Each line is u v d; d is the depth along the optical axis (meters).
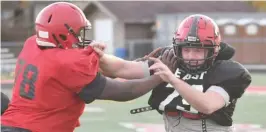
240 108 42.91
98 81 12.97
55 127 13.11
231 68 13.27
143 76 14.31
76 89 12.88
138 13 108.50
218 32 13.28
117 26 107.44
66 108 13.13
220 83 13.10
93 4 106.69
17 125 12.98
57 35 13.02
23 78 13.27
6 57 84.88
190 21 13.12
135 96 13.31
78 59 12.79
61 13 13.05
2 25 115.38
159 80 13.34
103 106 44.81
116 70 14.37
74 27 13.07
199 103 12.55
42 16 13.20
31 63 13.21
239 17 91.44
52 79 12.80
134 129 34.19
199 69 13.29
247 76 13.37
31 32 112.88
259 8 116.62
